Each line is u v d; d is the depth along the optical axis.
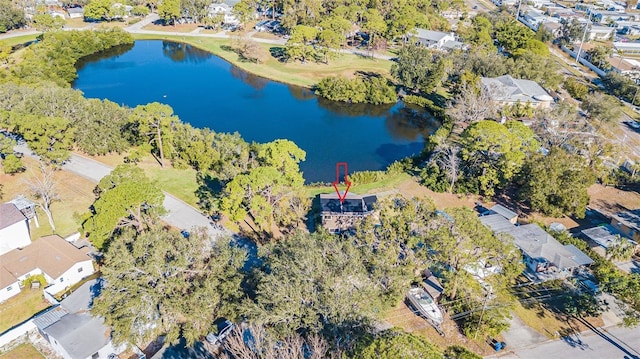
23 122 73.06
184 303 45.62
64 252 57.41
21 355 47.47
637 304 51.75
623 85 133.75
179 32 188.00
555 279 58.78
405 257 52.81
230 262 51.00
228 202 60.97
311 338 40.44
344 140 105.94
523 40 163.75
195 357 46.06
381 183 83.56
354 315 42.22
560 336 51.06
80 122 82.00
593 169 82.88
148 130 83.50
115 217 56.03
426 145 99.00
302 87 137.88
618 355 48.78
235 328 47.34
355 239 53.94
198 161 80.50
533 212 74.69
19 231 59.28
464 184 79.31
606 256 63.19
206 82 139.88
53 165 76.62
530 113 108.31
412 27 171.25
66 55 135.88
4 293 52.53
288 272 45.34
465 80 119.19
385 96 127.50
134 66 152.50
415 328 50.72
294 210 69.56
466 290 51.72
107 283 50.31
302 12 180.62
